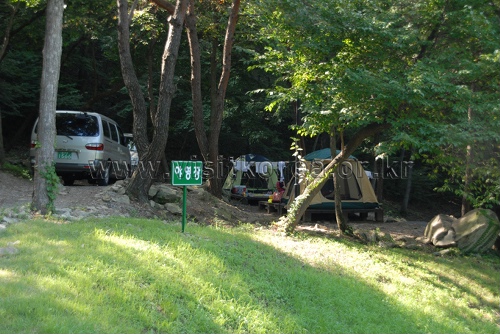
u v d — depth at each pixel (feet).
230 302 19.58
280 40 36.94
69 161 45.91
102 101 90.17
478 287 32.22
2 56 55.98
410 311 24.67
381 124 36.04
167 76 38.81
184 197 28.37
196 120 50.37
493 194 41.60
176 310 17.52
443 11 35.09
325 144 88.38
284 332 18.90
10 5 54.60
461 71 31.42
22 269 17.94
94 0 59.77
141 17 55.42
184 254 23.43
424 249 40.93
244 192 65.92
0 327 13.42
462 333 23.77
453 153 36.37
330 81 34.12
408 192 77.25
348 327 21.21
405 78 32.50
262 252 28.48
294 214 37.35
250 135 81.97
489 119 31.71
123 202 37.14
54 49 31.94
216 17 56.44
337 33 34.65
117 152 52.49
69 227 26.17
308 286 24.26
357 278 28.12
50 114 31.73
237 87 76.59
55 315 14.61
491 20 35.35
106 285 17.89
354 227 47.39
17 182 45.52
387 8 37.63
